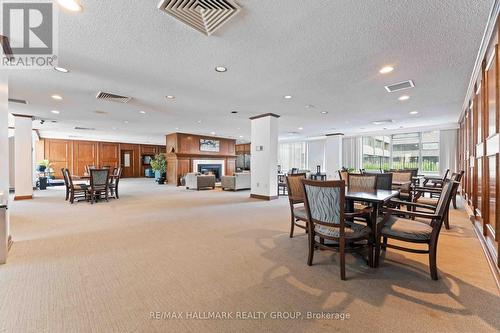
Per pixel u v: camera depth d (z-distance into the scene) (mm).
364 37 2502
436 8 2029
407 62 3105
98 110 6109
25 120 6578
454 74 3496
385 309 1601
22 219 4125
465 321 1477
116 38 2543
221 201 6141
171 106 5629
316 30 2381
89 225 3738
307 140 12805
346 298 1732
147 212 4734
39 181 9086
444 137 7898
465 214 4441
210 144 12008
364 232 2193
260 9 2053
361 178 3629
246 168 15625
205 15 2125
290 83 3947
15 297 1723
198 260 2404
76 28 2355
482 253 2562
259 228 3590
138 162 15195
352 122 7574
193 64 3217
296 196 3174
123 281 1971
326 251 2656
